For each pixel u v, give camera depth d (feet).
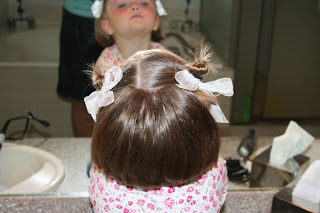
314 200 2.09
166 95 1.35
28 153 2.30
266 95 2.35
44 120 2.26
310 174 2.16
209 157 1.48
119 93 1.40
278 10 2.20
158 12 2.08
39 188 2.19
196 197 1.60
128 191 1.58
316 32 2.26
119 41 2.02
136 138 1.32
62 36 2.09
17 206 2.16
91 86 2.06
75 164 2.26
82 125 2.23
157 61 1.50
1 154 2.28
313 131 2.46
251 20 2.18
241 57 2.24
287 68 2.32
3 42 2.11
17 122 2.27
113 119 1.36
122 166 1.40
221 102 2.06
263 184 2.31
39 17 2.07
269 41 2.23
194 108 1.37
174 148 1.34
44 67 2.14
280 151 2.43
